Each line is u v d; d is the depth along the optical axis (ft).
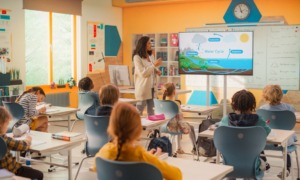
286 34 28.48
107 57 34.40
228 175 11.83
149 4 33.55
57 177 16.84
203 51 27.30
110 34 34.53
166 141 11.10
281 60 28.84
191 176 8.54
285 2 28.73
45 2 28.84
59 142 12.00
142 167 7.31
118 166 7.42
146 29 34.58
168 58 33.65
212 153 16.79
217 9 31.19
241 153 11.50
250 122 11.87
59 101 30.53
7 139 10.98
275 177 16.89
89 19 32.50
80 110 22.13
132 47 35.27
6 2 26.45
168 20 33.45
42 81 30.55
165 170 7.71
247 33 26.05
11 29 26.86
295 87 28.58
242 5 30.12
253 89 30.32
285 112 15.12
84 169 17.88
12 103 17.81
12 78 26.81
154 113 19.56
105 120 14.05
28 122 18.01
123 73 26.96
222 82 31.45
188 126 18.44
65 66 31.94
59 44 31.42
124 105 7.60
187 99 33.53
